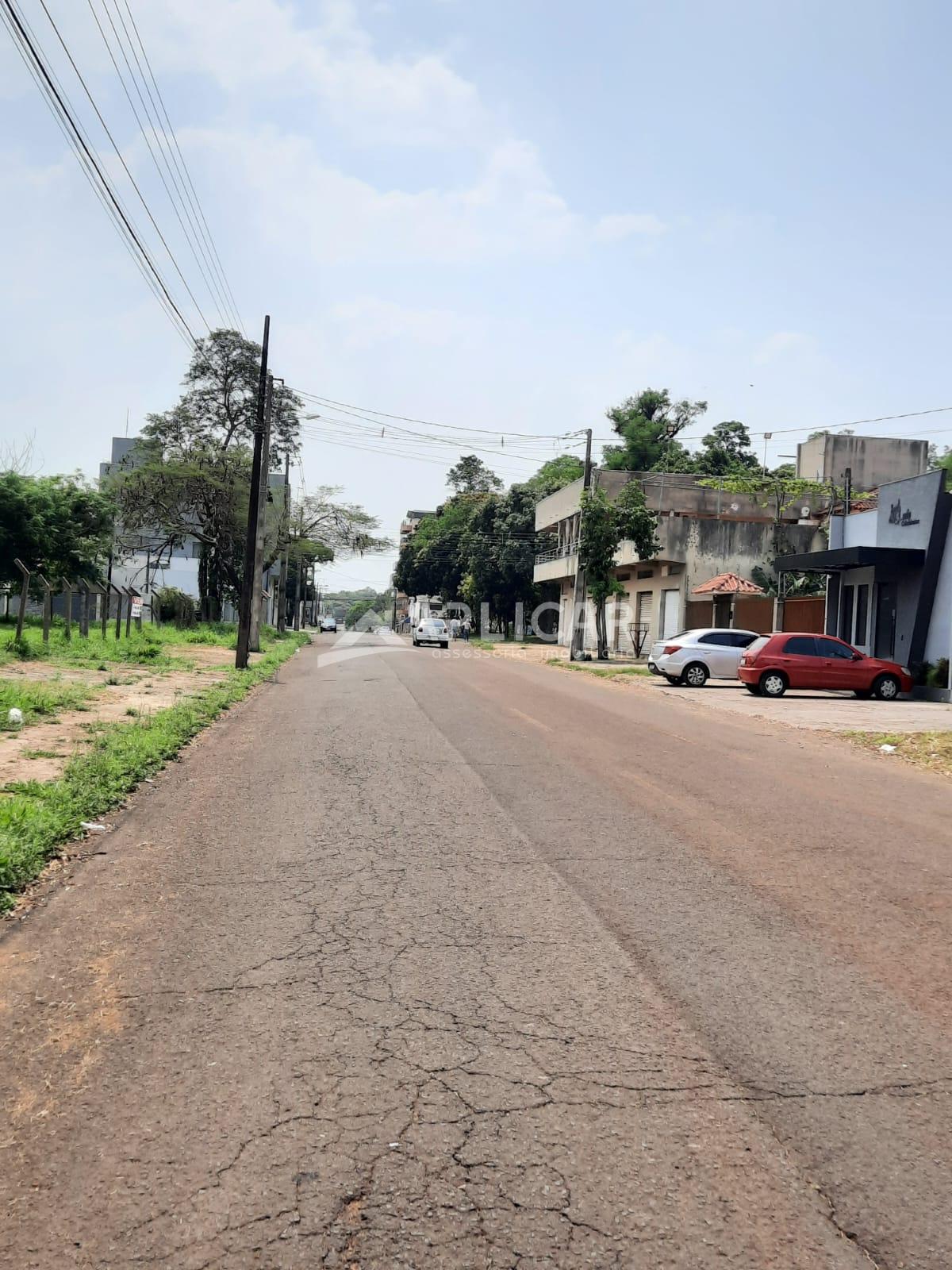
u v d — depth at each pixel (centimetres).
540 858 677
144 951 488
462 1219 279
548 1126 328
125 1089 350
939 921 561
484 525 6606
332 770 1013
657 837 749
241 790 904
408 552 8450
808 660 2252
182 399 4844
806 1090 358
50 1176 299
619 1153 312
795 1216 284
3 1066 368
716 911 568
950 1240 276
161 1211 282
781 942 518
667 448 6291
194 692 1764
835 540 2719
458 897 583
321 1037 392
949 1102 352
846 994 449
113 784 867
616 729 1436
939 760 1283
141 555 6066
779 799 933
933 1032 411
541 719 1517
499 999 434
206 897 577
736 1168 307
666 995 442
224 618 6359
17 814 696
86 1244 269
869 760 1277
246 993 436
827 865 681
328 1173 300
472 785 940
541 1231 274
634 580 4462
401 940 508
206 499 4622
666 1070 370
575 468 6725
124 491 4559
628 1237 273
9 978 453
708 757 1192
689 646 2514
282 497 5341
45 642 2416
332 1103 341
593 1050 385
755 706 2016
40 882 604
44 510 3331
